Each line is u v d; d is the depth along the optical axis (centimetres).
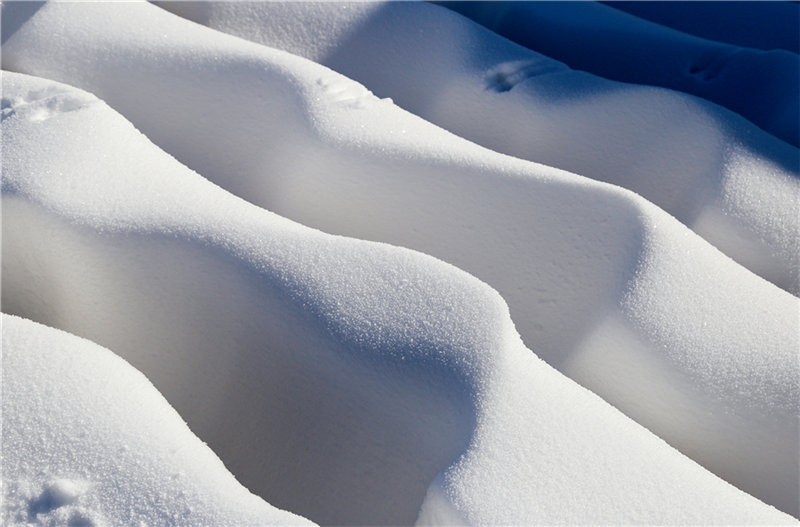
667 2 253
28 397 83
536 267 122
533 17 219
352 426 94
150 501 75
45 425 81
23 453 78
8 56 159
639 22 229
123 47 158
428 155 133
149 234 109
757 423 105
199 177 123
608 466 87
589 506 82
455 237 127
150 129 148
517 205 126
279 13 187
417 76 179
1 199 111
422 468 90
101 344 106
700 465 103
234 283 104
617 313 113
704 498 87
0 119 124
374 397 94
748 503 89
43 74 154
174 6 188
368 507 91
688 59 204
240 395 100
